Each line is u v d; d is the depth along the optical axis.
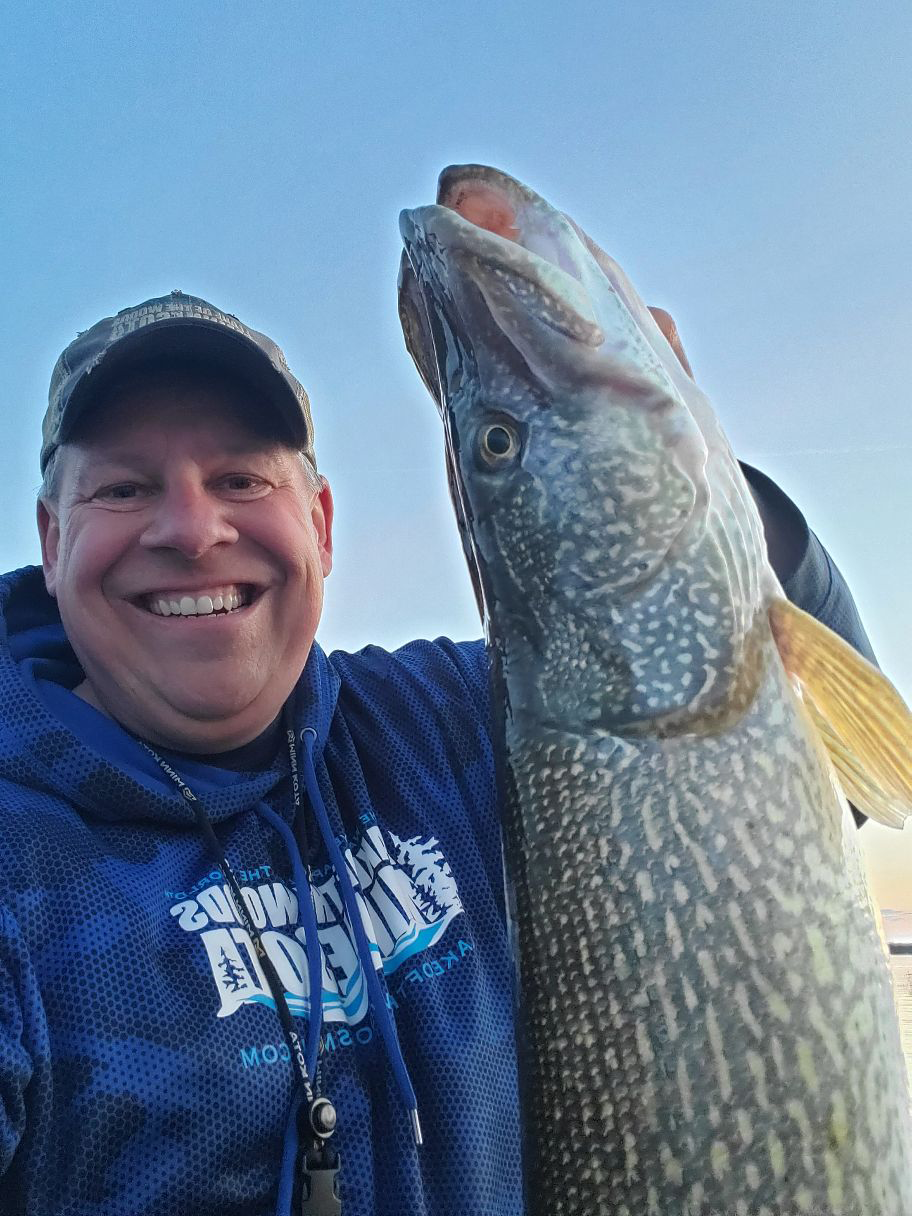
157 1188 0.42
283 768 0.58
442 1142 0.48
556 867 0.45
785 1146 0.40
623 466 0.48
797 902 0.43
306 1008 0.49
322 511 0.68
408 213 0.54
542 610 0.49
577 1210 0.42
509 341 0.50
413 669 0.65
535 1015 0.45
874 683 0.44
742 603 0.47
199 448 0.57
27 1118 0.41
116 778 0.50
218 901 0.50
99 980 0.44
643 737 0.45
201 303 0.62
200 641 0.56
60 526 0.58
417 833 0.57
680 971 0.42
